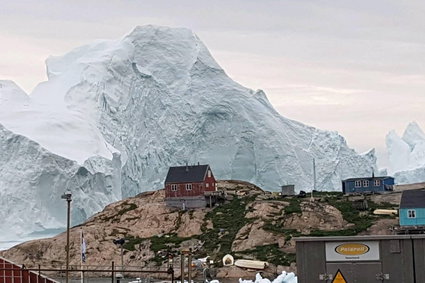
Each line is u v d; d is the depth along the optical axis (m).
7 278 130.25
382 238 93.38
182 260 111.50
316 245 94.94
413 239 92.69
